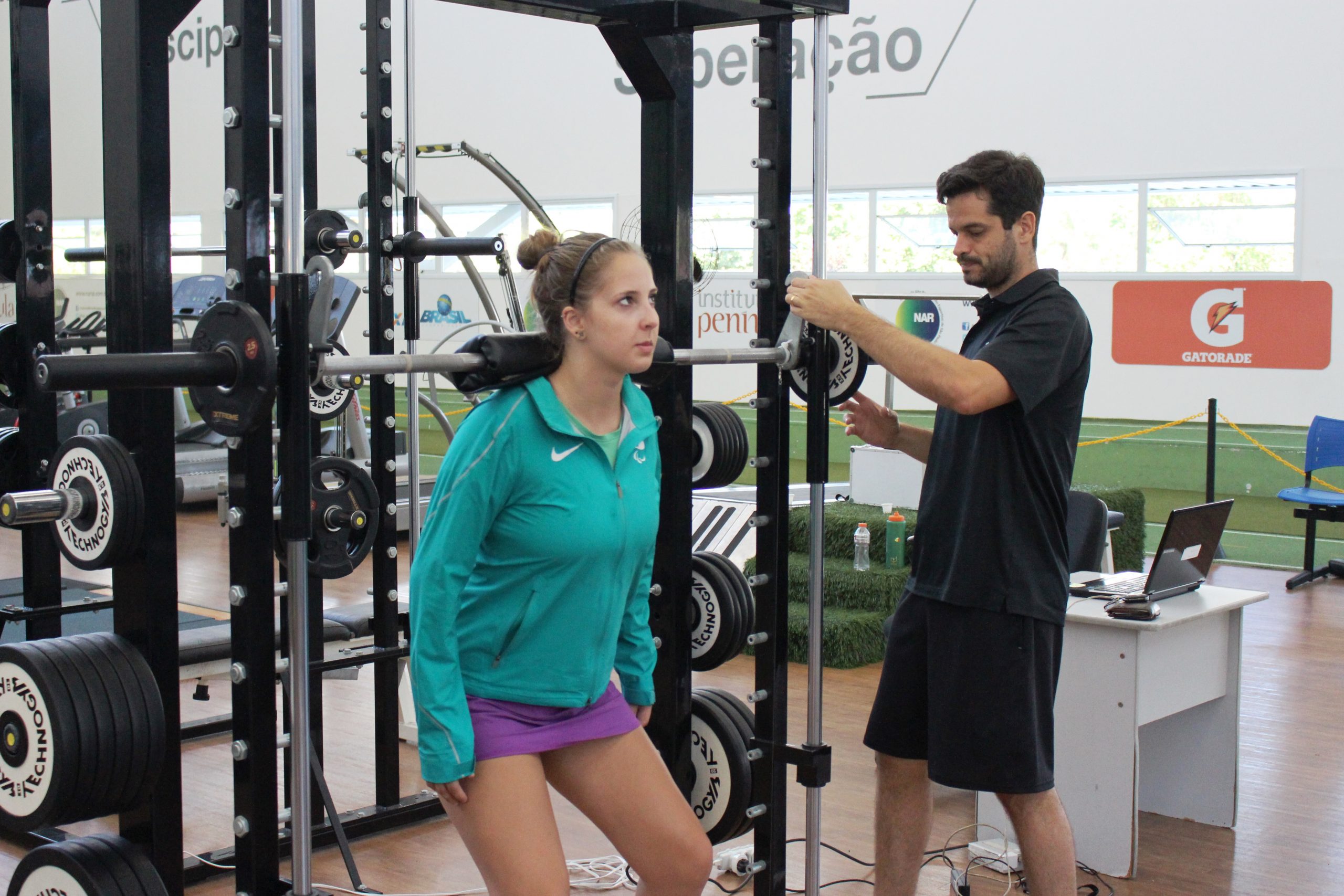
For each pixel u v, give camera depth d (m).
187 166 13.21
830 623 5.41
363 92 12.12
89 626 5.62
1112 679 3.33
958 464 2.54
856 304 2.41
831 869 3.35
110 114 2.04
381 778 3.69
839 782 4.04
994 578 2.45
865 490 6.55
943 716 2.51
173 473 2.10
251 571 1.95
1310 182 8.23
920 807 2.70
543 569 1.90
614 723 2.03
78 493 2.10
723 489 7.77
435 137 11.80
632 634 2.17
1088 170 9.01
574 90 11.05
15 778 2.04
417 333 3.57
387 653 3.58
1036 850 2.50
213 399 1.84
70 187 14.60
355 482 3.42
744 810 2.70
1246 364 8.59
